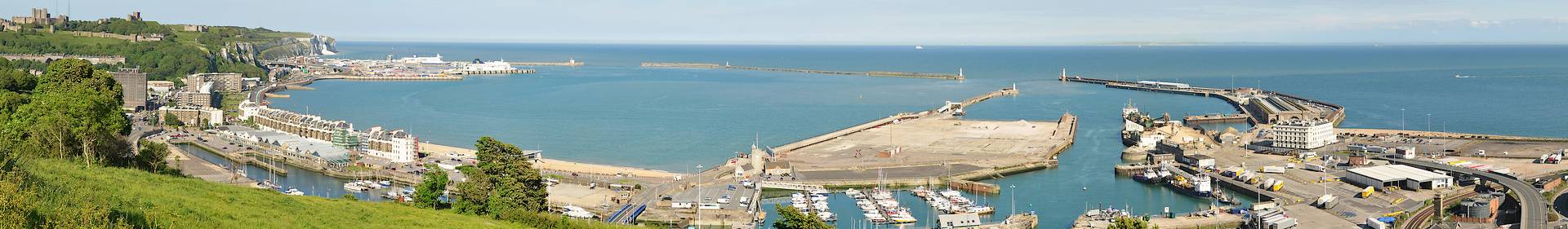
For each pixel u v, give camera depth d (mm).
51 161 175500
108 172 171625
